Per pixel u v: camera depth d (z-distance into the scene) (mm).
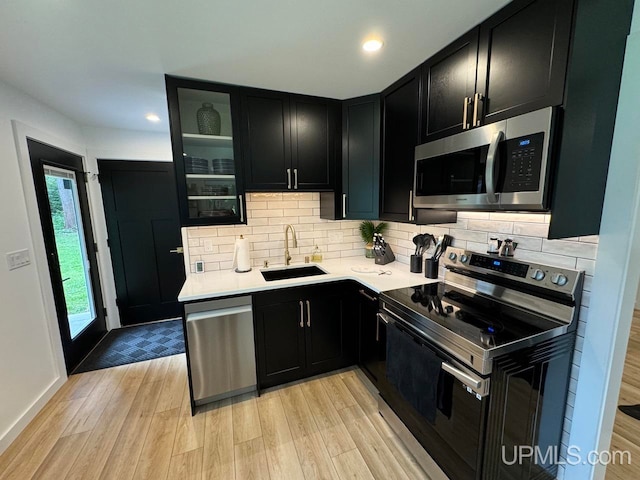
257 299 2053
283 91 2201
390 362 1692
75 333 2730
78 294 2857
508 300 1581
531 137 1118
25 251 2051
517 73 1218
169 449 1703
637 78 1117
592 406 1327
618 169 1183
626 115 1150
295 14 1304
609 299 1242
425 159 1714
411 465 1582
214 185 2166
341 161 2451
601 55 1090
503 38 1270
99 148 3152
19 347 1933
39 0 1160
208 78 1966
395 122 2084
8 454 1693
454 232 2006
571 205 1144
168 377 2443
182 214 2051
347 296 2338
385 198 2256
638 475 1479
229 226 2477
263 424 1882
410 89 1905
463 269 1879
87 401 2143
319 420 1911
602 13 1061
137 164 3334
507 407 1205
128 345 3010
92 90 2125
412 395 1501
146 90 2141
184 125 2047
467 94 1466
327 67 1827
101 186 3205
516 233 1595
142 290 3514
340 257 2908
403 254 2615
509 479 1290
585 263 1310
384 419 1909
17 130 2035
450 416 1316
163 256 3564
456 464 1313
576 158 1114
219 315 1951
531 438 1326
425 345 1425
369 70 1876
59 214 2602
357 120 2348
